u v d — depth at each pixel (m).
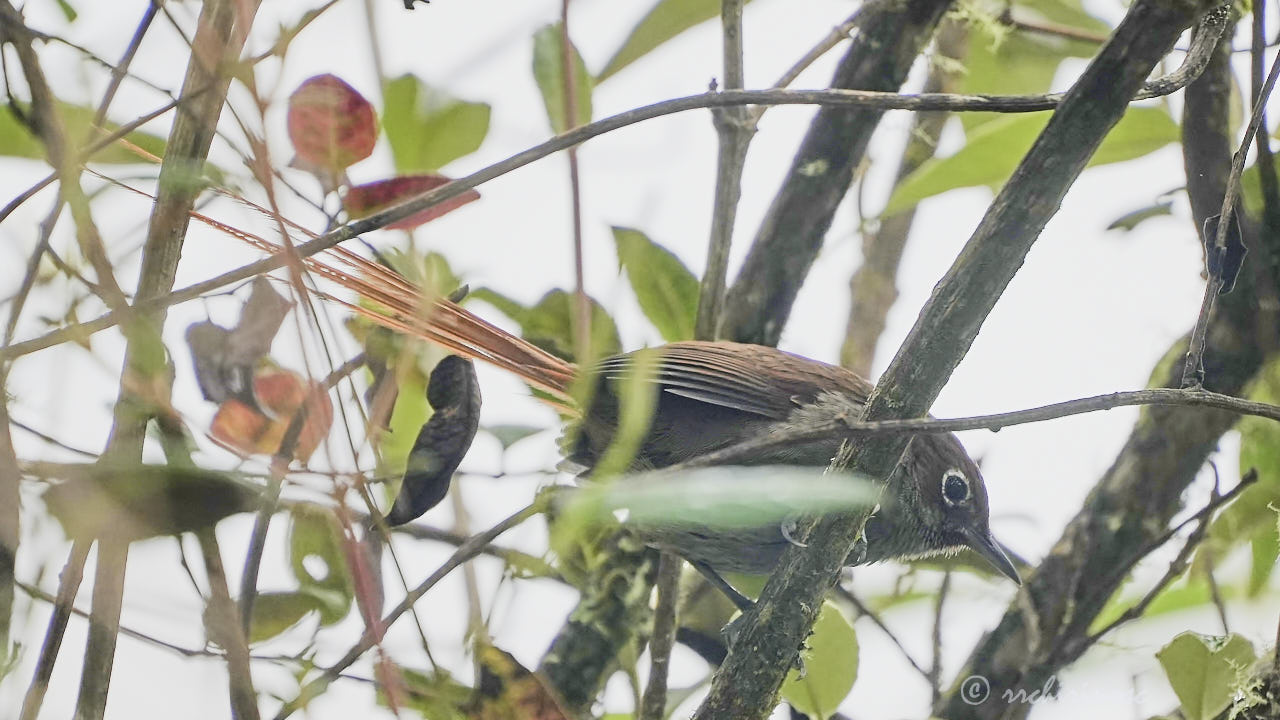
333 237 4.82
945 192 8.12
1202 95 8.15
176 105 4.27
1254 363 8.54
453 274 5.69
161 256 4.69
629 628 8.15
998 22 9.20
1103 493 8.80
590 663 8.12
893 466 5.80
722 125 7.88
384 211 4.86
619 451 4.63
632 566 8.25
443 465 4.85
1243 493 8.37
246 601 4.63
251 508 4.37
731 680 6.30
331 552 5.34
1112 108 5.14
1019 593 8.70
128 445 4.36
